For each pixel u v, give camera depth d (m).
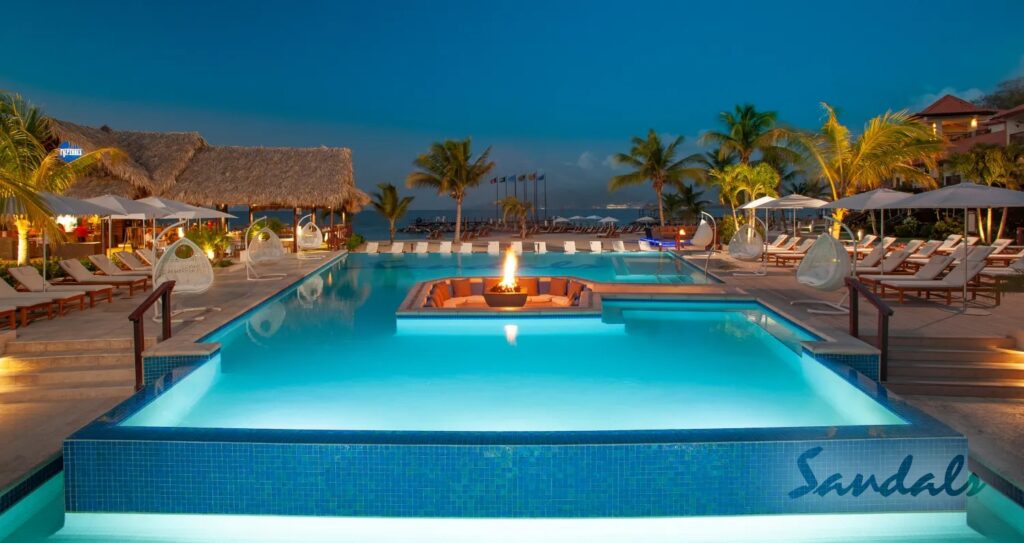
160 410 5.32
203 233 18.16
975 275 9.27
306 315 10.60
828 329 7.51
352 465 4.25
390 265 20.39
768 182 22.48
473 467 4.23
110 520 4.32
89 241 19.95
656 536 4.19
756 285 12.54
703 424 5.48
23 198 6.93
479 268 19.39
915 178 18.41
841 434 4.32
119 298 10.78
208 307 9.98
